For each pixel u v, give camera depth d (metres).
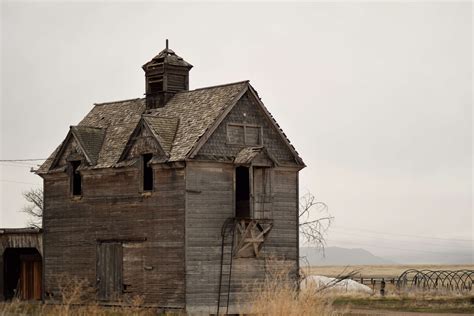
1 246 62.44
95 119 62.62
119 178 56.16
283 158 56.81
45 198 61.16
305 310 38.84
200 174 52.72
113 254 56.12
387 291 75.69
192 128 54.03
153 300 53.34
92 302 53.47
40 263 62.78
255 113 55.78
